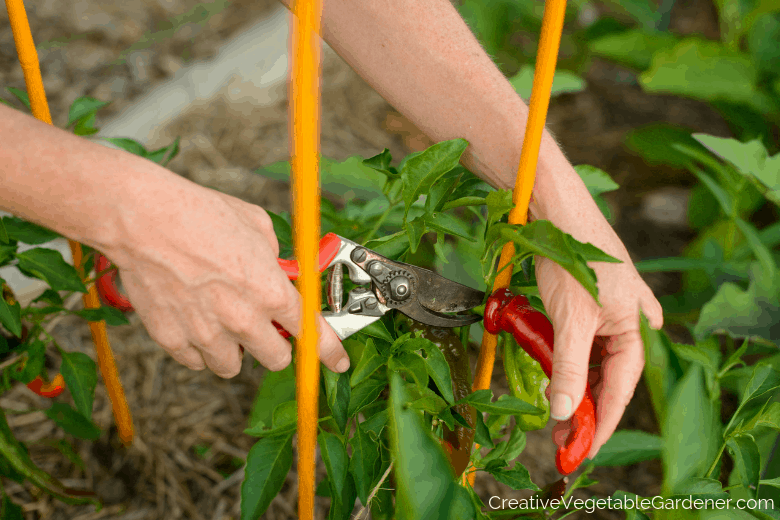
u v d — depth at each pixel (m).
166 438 1.65
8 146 0.70
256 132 2.62
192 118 2.58
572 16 3.06
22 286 1.76
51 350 1.76
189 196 0.75
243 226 0.78
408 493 0.65
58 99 2.47
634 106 3.00
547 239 0.75
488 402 0.83
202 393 1.78
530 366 0.97
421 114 0.97
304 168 0.65
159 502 1.53
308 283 0.70
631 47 2.46
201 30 2.91
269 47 2.79
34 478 1.08
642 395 1.87
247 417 1.74
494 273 0.92
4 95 2.38
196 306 0.79
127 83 2.61
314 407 0.79
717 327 1.37
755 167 1.37
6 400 1.66
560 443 0.82
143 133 2.44
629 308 0.83
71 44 2.68
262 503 0.88
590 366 0.91
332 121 2.73
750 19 2.31
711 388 1.07
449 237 1.94
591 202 0.91
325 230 1.24
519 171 0.83
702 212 2.32
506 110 0.92
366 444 0.90
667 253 2.35
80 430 1.33
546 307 0.86
